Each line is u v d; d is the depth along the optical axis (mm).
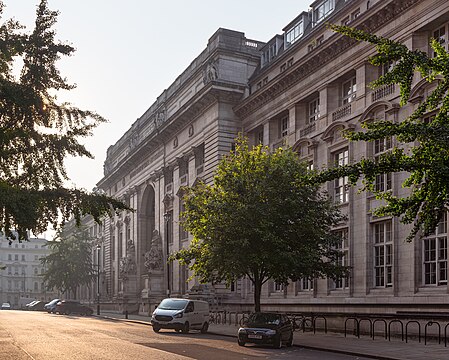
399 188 29375
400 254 29094
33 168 17453
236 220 26812
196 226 28984
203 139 50312
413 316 24047
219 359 16781
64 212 17922
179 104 57656
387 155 12195
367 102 32656
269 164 28797
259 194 27297
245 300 44562
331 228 35125
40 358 16422
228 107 47781
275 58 46188
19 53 16812
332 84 36469
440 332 22891
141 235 70125
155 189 63750
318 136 37281
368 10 31594
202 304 31172
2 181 16594
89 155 17984
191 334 29344
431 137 11641
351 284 32844
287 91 41188
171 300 30750
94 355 17391
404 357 18047
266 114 43969
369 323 26516
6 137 16094
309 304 36375
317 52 36625
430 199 12320
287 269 27188
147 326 37188
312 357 18172
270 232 26500
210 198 28891
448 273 25766
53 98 17594
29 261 171250
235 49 48625
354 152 33438
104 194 19203
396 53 12570
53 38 17203
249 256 26578
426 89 28141
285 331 22141
